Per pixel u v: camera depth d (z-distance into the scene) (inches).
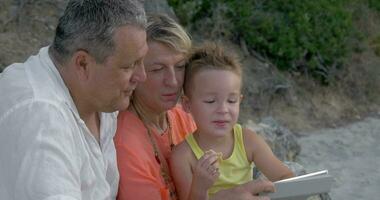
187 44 100.1
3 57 240.2
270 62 335.6
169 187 101.7
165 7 295.6
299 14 345.7
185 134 110.5
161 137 103.7
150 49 98.2
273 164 105.2
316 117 323.9
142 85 100.1
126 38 83.2
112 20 82.5
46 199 76.0
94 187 88.7
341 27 356.8
